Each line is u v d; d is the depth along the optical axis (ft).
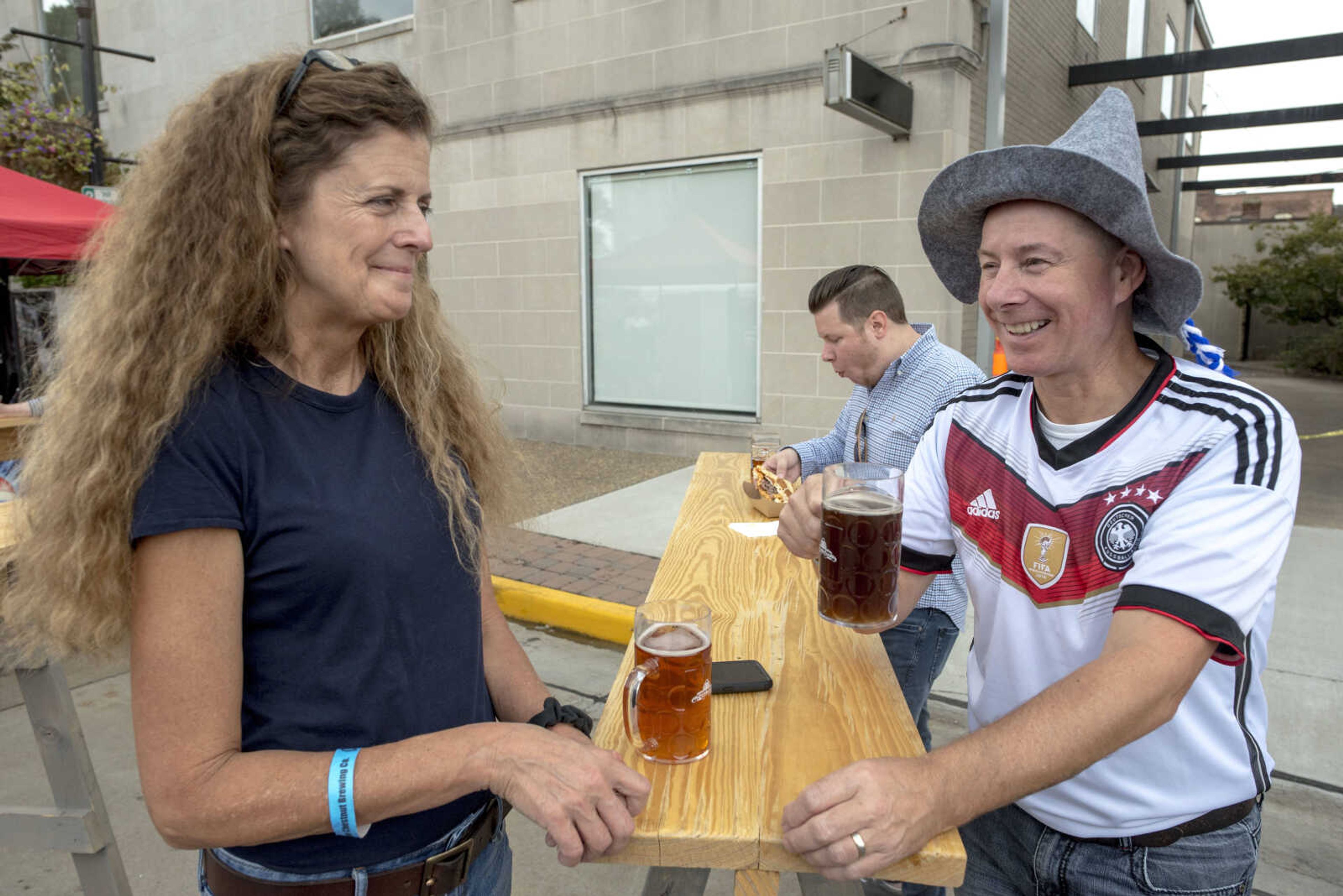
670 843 3.07
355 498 3.26
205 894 3.59
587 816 2.92
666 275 25.03
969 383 7.29
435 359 3.93
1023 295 3.59
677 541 6.98
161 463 2.85
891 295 7.75
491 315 28.45
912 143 20.30
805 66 21.50
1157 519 3.45
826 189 21.62
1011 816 4.34
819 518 4.43
